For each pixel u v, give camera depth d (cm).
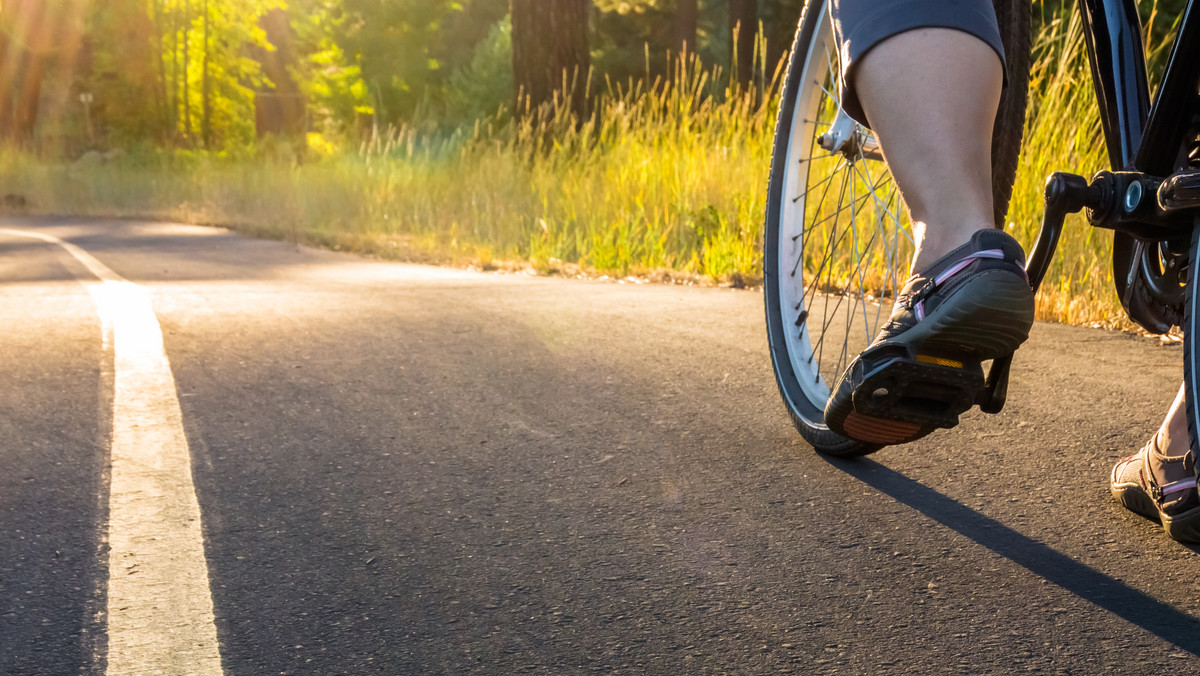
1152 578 126
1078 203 129
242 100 2478
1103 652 107
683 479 165
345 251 790
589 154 877
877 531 142
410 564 132
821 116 201
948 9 126
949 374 123
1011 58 155
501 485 163
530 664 106
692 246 627
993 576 127
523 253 718
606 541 139
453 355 268
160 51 2238
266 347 276
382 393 225
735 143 716
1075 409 210
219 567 131
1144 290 132
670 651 108
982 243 120
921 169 124
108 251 747
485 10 3559
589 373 246
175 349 270
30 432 191
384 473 170
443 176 1005
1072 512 149
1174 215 116
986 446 183
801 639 111
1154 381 238
